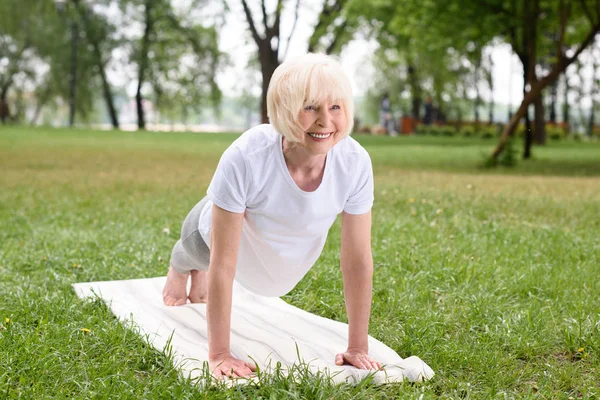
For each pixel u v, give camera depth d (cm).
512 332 344
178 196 890
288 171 277
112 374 277
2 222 655
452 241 572
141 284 431
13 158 1505
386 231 611
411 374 285
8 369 275
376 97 5972
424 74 4659
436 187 1052
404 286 426
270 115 264
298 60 259
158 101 4894
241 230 294
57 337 318
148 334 322
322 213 289
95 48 4406
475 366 300
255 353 314
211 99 4825
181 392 257
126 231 607
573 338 330
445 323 358
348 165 285
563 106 4891
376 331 352
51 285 431
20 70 4625
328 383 268
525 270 469
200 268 354
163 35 4581
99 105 6544
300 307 406
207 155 1830
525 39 1702
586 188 1083
